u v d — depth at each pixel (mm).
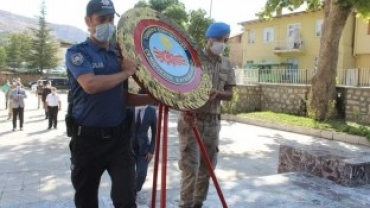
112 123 2520
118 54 2504
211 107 3592
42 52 54812
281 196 4645
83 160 2539
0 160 8852
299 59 31500
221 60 3678
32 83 43219
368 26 26672
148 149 5137
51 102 14062
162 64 2537
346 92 16156
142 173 5074
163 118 2539
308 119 16250
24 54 57344
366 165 5219
